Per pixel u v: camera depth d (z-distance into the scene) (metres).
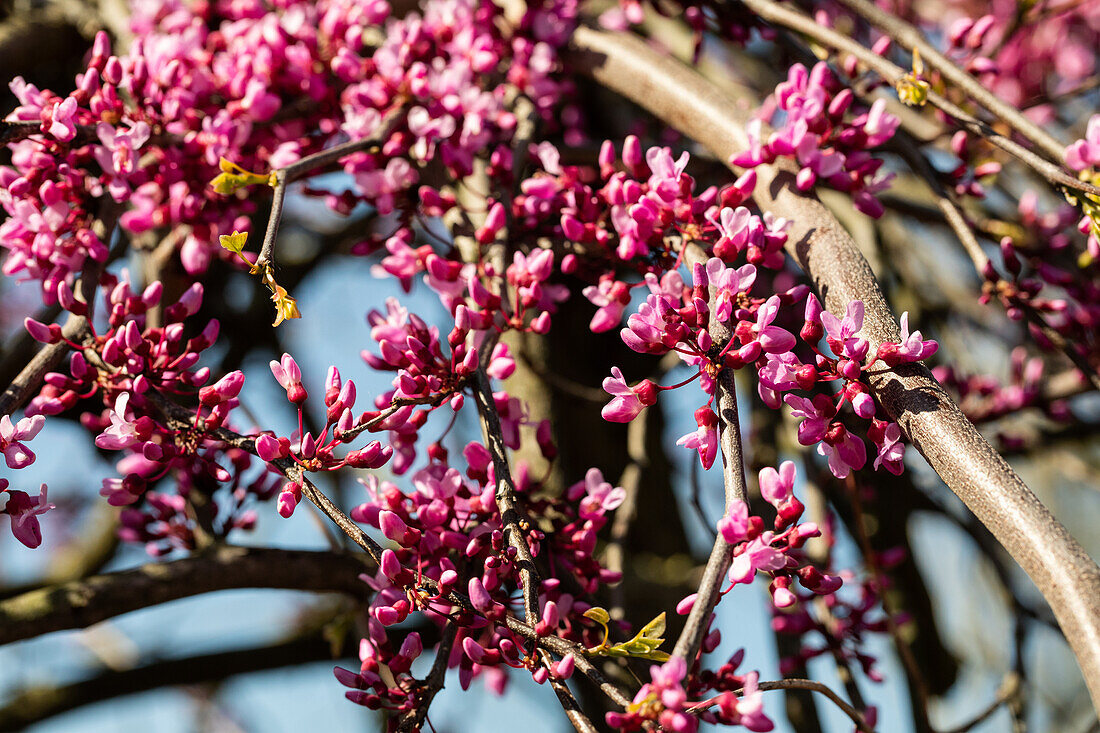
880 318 1.73
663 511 4.44
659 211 1.90
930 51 2.23
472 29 2.64
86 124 2.05
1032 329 2.60
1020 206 2.86
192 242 2.40
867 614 2.79
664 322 1.61
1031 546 1.40
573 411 4.14
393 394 1.91
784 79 3.77
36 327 1.85
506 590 1.79
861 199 2.02
